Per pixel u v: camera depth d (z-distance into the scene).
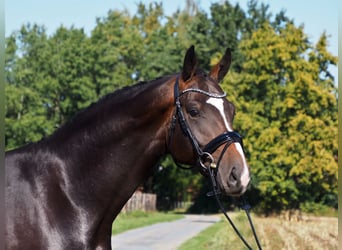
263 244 19.70
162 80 4.57
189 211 56.12
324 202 45.44
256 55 39.44
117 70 50.44
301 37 38.84
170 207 58.88
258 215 41.69
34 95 46.50
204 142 4.29
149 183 55.59
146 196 49.88
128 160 4.43
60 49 48.56
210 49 54.78
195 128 4.33
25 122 45.19
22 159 4.32
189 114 4.36
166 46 54.03
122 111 4.46
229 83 41.25
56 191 4.25
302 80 37.31
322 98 37.25
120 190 4.41
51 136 4.50
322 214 43.16
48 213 4.16
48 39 50.12
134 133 4.44
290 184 37.25
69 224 4.21
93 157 4.39
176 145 4.43
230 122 4.34
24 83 48.44
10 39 49.25
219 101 4.36
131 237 21.66
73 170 4.35
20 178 4.22
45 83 46.66
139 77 52.91
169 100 4.45
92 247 4.28
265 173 37.47
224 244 18.67
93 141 4.41
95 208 4.33
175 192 57.69
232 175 4.18
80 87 46.53
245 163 4.19
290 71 38.56
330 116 38.22
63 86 47.16
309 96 37.41
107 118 4.45
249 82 40.22
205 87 4.41
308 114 38.00
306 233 25.61
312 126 36.50
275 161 37.03
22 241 4.03
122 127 4.43
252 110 39.44
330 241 22.28
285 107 37.72
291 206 40.56
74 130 4.47
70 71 46.81
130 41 52.22
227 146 4.23
